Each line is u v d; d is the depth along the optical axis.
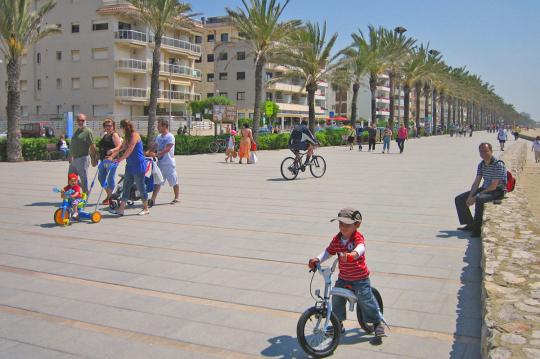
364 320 4.36
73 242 7.84
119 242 7.83
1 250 7.33
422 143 49.06
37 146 25.25
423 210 10.73
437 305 5.19
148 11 31.19
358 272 4.21
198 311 5.06
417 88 71.12
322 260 4.33
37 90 58.78
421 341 4.38
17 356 4.11
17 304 5.24
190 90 66.38
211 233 8.48
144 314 4.98
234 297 5.45
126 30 54.72
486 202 8.31
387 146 32.38
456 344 4.31
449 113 110.12
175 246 7.61
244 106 74.25
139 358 4.07
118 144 10.59
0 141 24.47
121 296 5.48
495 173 8.43
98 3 55.09
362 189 14.11
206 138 31.23
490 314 3.94
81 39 55.97
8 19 23.34
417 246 7.62
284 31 33.91
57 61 57.34
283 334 4.54
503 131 39.47
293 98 85.31
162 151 11.20
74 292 5.60
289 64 41.62
